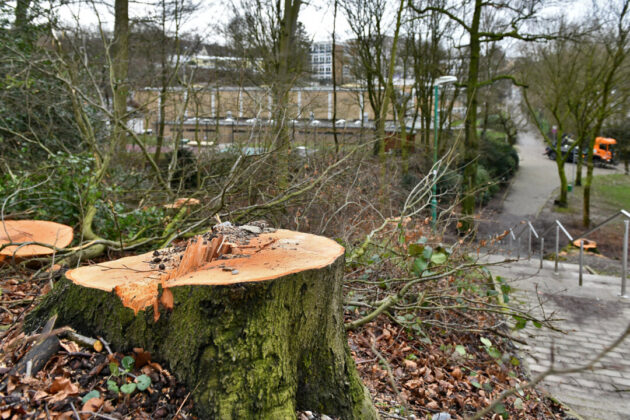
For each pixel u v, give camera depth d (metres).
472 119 15.77
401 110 15.13
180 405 2.18
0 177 6.26
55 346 2.35
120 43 10.18
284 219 6.40
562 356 5.12
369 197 7.22
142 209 6.66
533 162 37.50
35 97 7.84
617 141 30.47
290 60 10.16
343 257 2.77
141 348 2.32
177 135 7.88
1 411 2.03
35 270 4.75
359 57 15.54
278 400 2.24
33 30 8.85
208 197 6.30
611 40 17.52
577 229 19.45
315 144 7.83
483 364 4.58
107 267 2.64
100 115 9.65
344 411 2.54
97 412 2.10
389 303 4.39
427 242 5.68
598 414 4.04
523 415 3.85
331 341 2.59
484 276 6.31
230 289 2.19
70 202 5.68
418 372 4.03
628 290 7.46
